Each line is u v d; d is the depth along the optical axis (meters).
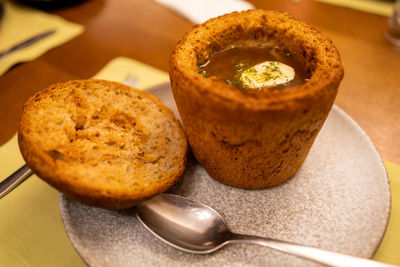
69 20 0.51
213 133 0.29
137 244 0.29
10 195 0.32
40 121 0.31
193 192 0.32
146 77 0.42
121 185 0.29
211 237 0.29
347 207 0.30
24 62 0.44
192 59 0.31
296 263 0.28
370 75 0.42
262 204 0.31
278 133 0.28
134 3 0.55
